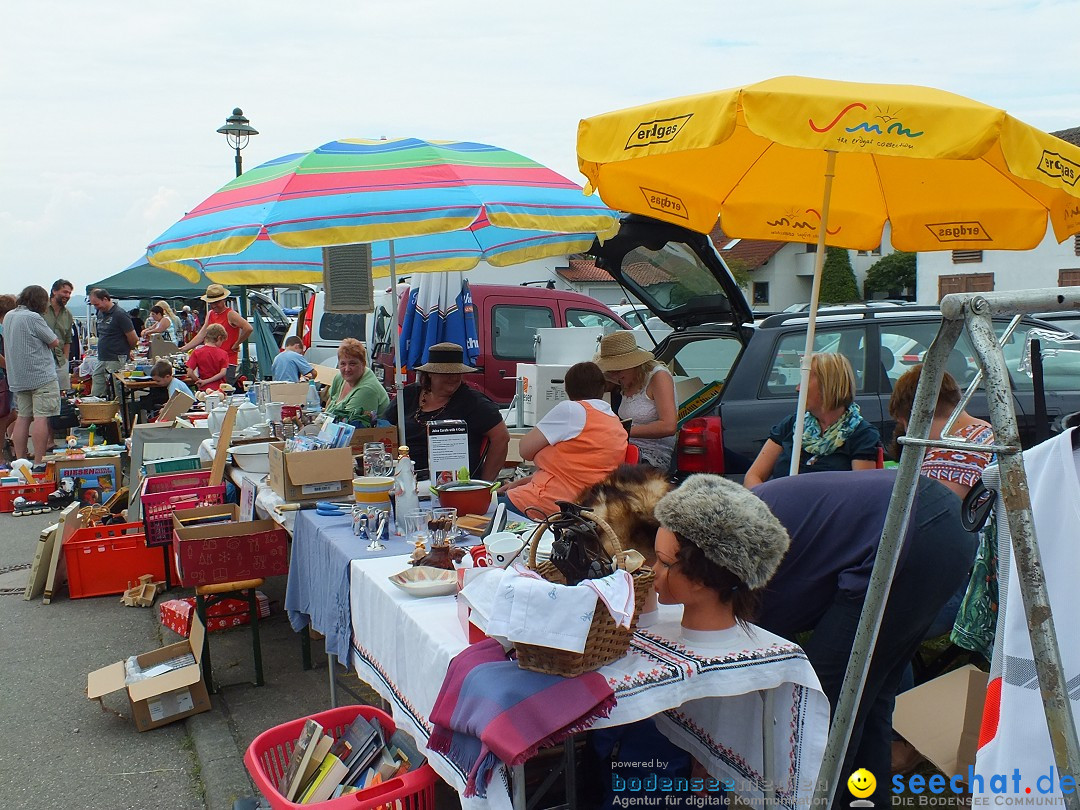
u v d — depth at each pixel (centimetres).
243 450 560
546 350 681
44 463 891
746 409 523
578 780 295
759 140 429
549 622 217
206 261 605
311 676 470
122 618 567
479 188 410
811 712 246
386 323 1030
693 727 274
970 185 427
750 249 3934
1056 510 175
